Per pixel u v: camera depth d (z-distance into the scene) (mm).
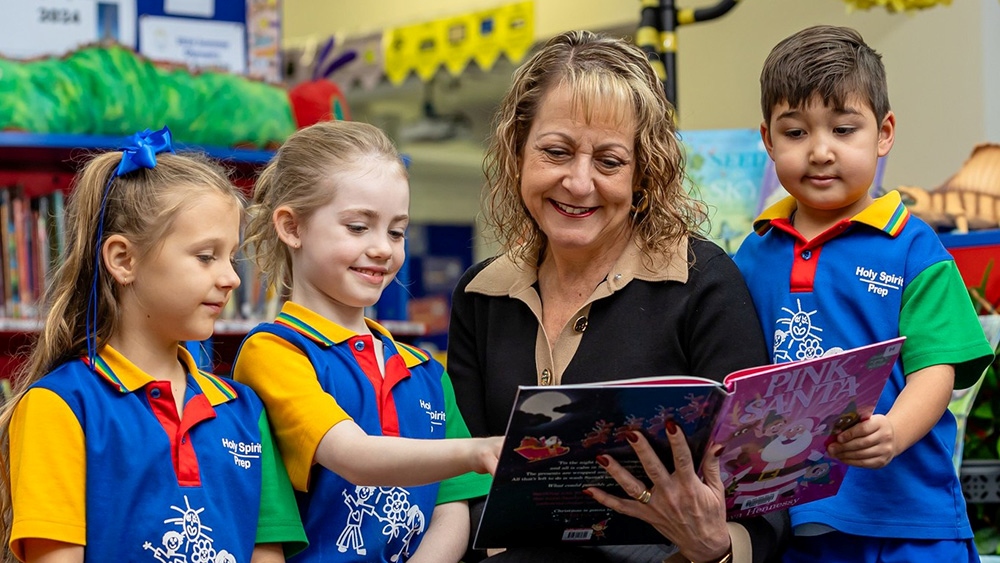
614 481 1611
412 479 1627
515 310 2035
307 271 1894
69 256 1739
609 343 1911
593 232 1887
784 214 2018
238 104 3730
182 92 3639
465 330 2127
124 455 1612
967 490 2408
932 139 4137
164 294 1672
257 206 1982
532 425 1453
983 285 2441
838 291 1880
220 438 1715
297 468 1757
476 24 5004
